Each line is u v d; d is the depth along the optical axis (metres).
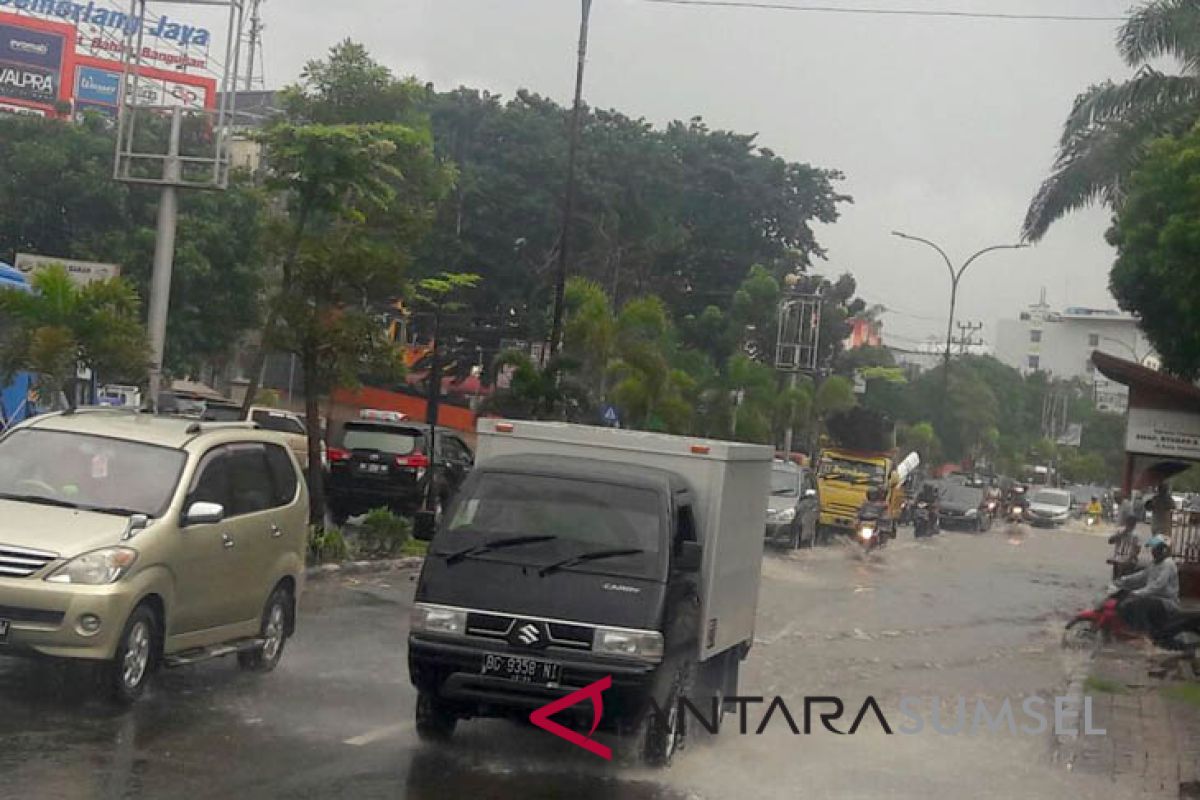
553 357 28.28
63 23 58.38
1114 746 12.01
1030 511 65.06
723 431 37.03
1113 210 29.83
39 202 40.56
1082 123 29.70
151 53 60.22
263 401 42.44
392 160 26.05
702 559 10.30
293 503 12.05
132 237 40.00
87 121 42.53
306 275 19.89
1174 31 27.84
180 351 41.06
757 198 54.78
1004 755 11.43
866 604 23.50
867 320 92.75
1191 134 21.48
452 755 9.57
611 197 49.94
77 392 18.03
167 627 10.08
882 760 10.91
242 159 47.94
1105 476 118.56
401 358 20.83
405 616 16.33
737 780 9.72
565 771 9.43
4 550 9.38
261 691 11.09
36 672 10.54
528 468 10.18
